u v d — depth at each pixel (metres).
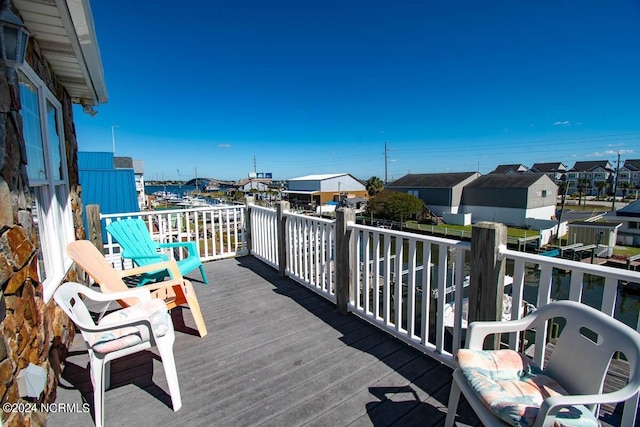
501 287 1.74
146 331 1.78
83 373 2.14
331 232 3.15
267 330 2.68
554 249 18.19
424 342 2.27
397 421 1.68
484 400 1.21
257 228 4.85
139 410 1.77
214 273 4.22
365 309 2.79
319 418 1.71
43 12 1.82
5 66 1.53
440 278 2.11
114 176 7.79
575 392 1.25
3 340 1.29
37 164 2.20
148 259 3.55
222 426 1.66
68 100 3.49
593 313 1.22
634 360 1.01
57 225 2.69
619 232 19.69
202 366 2.18
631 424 1.22
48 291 2.04
